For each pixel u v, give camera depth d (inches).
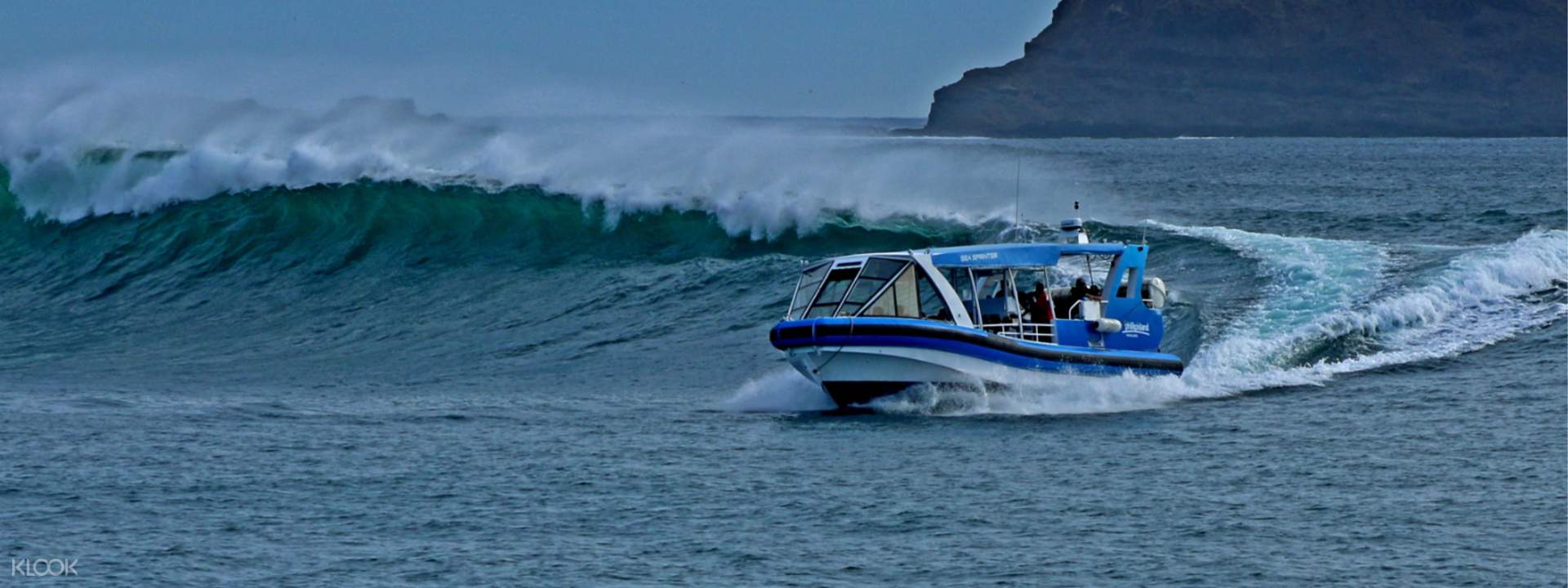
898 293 958.4
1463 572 602.2
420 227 1688.0
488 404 1003.9
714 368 1154.0
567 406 996.6
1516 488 721.6
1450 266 1246.9
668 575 609.0
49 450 832.9
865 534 664.4
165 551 638.5
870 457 816.9
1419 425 868.0
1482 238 1784.0
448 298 1482.5
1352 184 3956.7
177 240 1697.8
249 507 710.5
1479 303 1189.1
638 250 1632.6
